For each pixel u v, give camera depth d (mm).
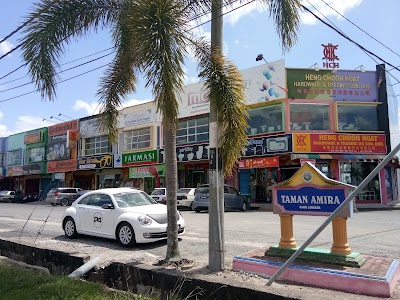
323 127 23141
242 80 6652
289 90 23234
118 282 5688
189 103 27531
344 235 5992
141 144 31203
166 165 7168
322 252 6094
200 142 26469
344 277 5406
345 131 22891
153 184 30922
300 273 5797
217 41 6832
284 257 6402
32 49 7254
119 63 8617
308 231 11445
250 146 23578
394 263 5973
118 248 9609
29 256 7488
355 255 5898
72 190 32531
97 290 5133
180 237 11031
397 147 4207
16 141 45250
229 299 4453
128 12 6602
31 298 4809
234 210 21891
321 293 5262
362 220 14820
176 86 5789
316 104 23219
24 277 5785
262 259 6441
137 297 4750
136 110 31594
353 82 23672
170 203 7074
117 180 34250
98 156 33750
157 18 5758
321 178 6191
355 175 23109
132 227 9570
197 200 21031
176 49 5812
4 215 20688
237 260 6574
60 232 12766
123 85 8789
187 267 6707
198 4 6734
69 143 36750
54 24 7406
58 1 7523
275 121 23453
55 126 39875
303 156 21859
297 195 6414
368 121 23406
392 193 24531
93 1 7867
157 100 5699
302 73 23453
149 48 5637
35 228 13930
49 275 6148
